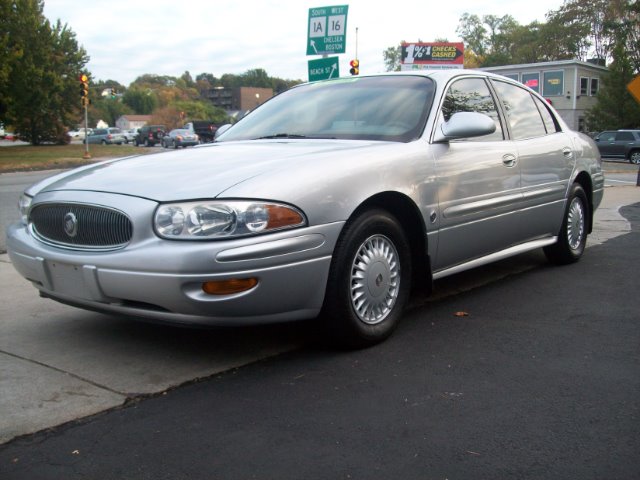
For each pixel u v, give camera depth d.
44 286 3.75
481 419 2.88
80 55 48.56
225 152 3.99
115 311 3.46
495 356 3.67
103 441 2.72
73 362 3.61
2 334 4.11
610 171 24.05
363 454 2.59
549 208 5.46
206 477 2.45
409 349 3.79
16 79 40.28
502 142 4.92
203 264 3.12
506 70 47.00
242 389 3.24
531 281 5.43
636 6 52.25
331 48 13.48
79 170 4.12
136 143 52.06
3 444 2.70
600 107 40.50
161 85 163.00
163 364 3.57
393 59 86.06
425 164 4.08
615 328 4.17
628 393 3.16
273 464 2.53
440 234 4.22
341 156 3.70
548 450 2.61
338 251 3.56
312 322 3.88
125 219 3.32
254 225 3.21
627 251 6.67
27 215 3.96
